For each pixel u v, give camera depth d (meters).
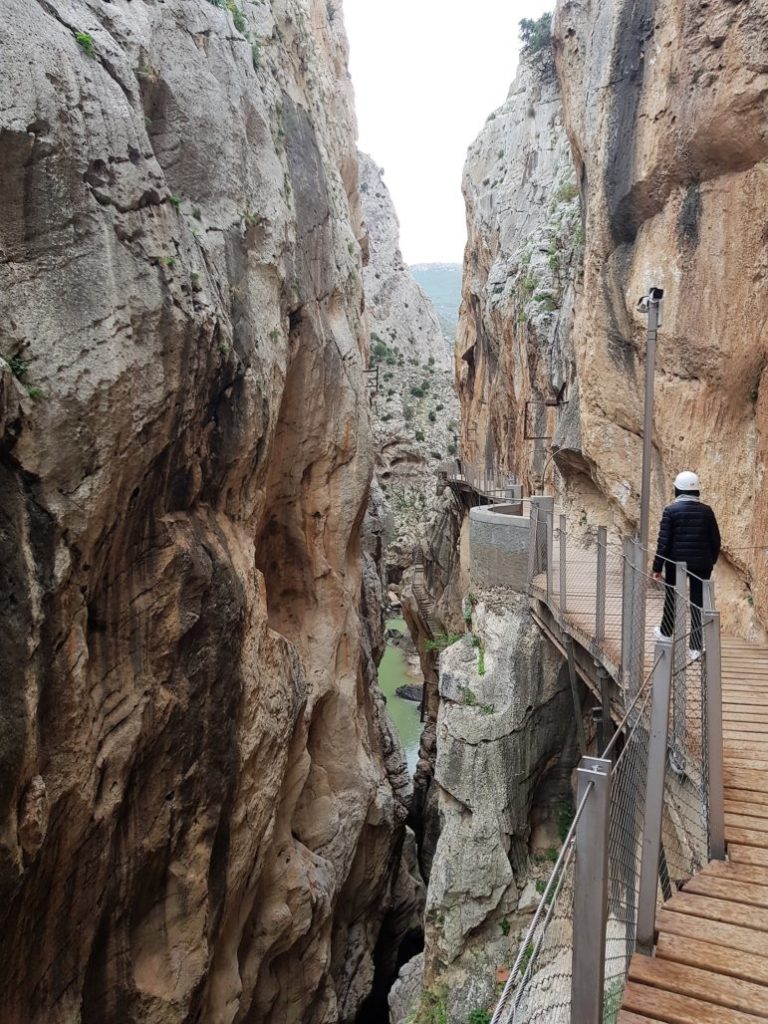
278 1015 13.37
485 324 33.78
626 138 12.38
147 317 8.76
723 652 8.77
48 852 7.49
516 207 31.52
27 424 7.36
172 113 10.92
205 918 10.04
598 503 16.89
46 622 7.43
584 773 3.07
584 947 3.02
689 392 11.11
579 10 15.68
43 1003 7.76
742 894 4.28
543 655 12.66
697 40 10.64
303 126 16.56
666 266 11.59
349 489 17.08
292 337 15.05
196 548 9.76
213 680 10.03
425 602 30.75
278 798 12.76
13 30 7.58
